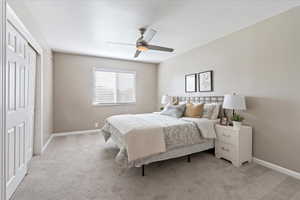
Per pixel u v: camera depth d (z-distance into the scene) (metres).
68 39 3.16
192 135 2.46
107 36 3.01
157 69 5.45
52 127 3.97
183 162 2.49
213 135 2.60
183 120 2.78
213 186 1.83
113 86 4.83
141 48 2.65
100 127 4.61
